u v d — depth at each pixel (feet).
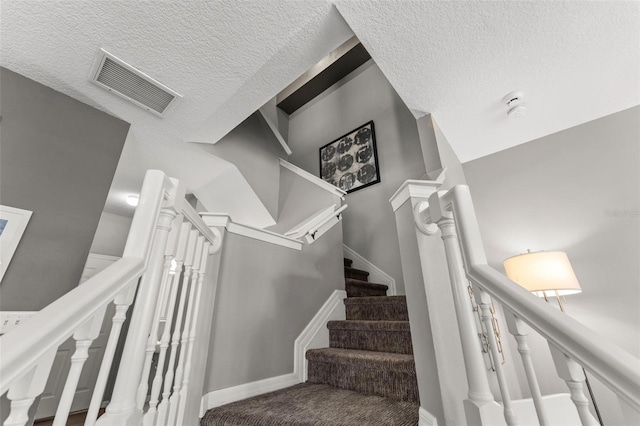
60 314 1.85
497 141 8.38
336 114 14.24
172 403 3.63
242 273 5.50
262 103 5.98
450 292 3.70
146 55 4.72
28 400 1.64
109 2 3.88
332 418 3.82
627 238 6.70
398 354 5.24
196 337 4.35
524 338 2.49
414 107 6.93
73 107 5.55
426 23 4.76
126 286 2.48
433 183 4.36
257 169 9.88
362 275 10.09
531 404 4.67
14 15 3.96
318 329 6.68
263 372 5.32
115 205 10.71
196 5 4.00
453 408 3.13
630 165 7.05
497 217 8.39
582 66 5.80
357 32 4.83
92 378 9.52
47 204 4.92
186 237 3.96
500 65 5.72
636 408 1.65
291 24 4.44
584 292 6.81
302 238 7.24
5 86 4.83
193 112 6.10
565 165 7.81
